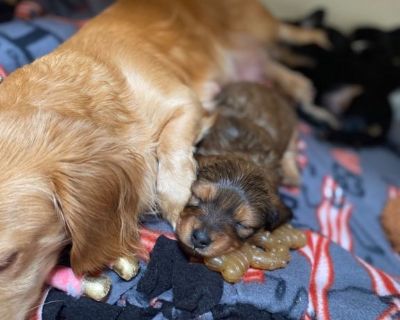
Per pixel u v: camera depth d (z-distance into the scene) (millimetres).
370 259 579
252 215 480
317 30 873
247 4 756
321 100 829
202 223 460
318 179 687
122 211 429
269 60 825
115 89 473
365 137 797
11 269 362
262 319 417
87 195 394
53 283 417
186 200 493
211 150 553
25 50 566
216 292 421
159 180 493
